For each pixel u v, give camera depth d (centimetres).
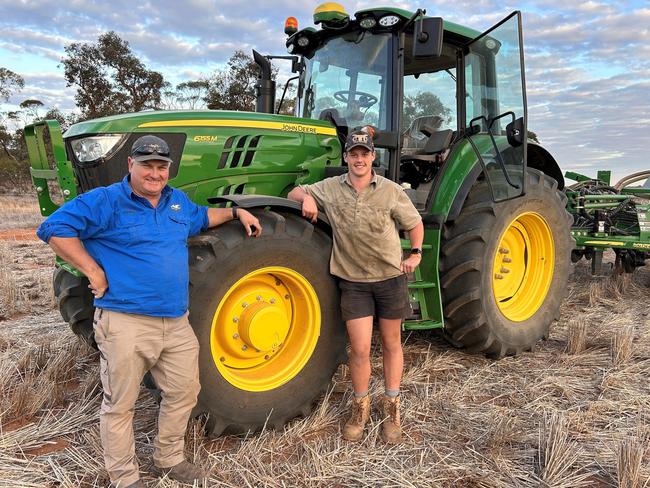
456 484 255
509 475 261
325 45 434
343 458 273
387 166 411
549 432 282
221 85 2772
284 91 482
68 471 258
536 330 438
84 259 224
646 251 627
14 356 404
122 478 240
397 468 266
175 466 253
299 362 313
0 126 3228
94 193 229
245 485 251
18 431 290
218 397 281
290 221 301
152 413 319
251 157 361
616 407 328
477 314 395
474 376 378
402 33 388
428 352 406
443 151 441
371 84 402
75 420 306
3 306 547
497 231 403
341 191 289
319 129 393
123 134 321
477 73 448
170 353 243
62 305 376
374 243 284
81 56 2869
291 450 284
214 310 276
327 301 316
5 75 3331
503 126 404
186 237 248
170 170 334
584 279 690
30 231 1355
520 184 376
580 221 649
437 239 389
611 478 261
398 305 295
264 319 292
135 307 230
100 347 237
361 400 298
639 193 767
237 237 280
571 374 384
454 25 413
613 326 487
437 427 308
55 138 309
